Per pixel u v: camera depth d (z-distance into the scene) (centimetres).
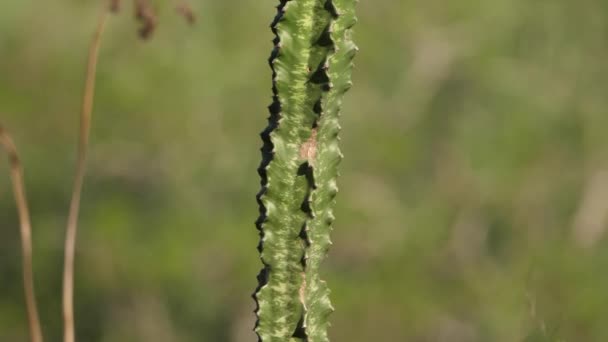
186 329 1103
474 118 1239
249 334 1098
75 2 1238
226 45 1200
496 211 1197
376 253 1154
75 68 1219
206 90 1184
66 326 353
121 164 1173
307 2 246
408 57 1270
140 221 1140
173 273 1095
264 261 251
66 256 354
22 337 1109
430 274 1157
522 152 1219
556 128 1234
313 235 252
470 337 1098
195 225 1130
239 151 1177
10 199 1141
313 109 247
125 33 1197
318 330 256
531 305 337
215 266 1121
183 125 1179
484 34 1259
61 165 1170
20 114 1197
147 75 1184
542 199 1206
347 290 1111
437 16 1282
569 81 1241
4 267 1121
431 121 1255
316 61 247
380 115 1252
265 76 1202
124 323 1099
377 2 1285
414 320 1110
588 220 1175
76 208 354
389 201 1195
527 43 1255
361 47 1266
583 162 1222
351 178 1210
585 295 900
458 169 1221
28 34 1229
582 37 1244
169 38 1170
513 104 1233
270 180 249
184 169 1163
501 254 1183
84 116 353
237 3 1204
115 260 1104
